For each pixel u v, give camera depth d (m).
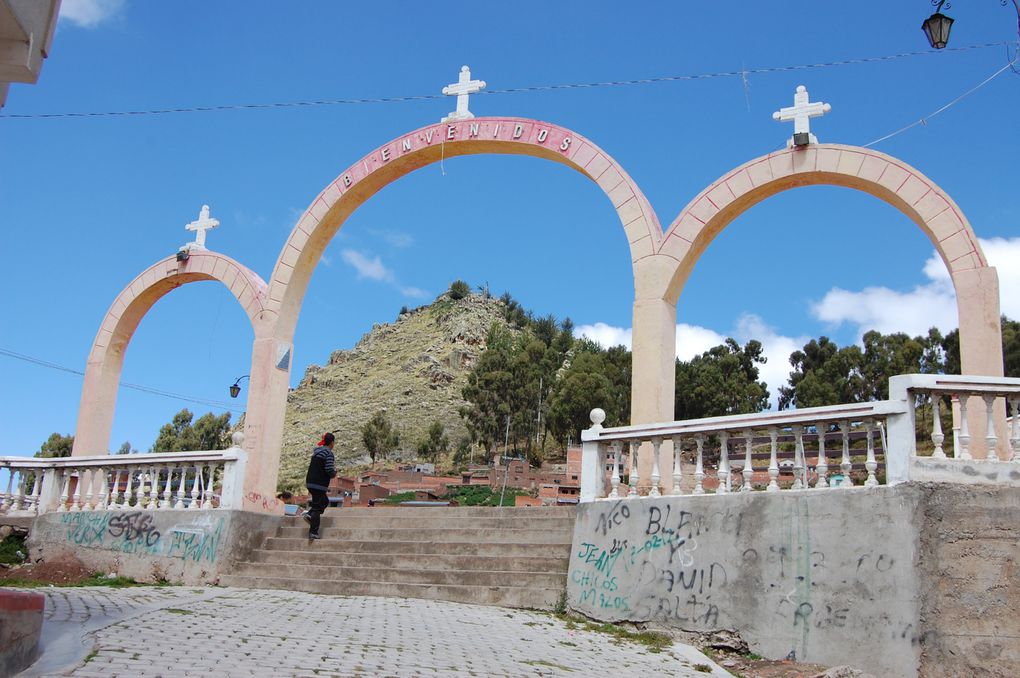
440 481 41.53
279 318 17.08
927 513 8.55
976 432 10.84
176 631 8.11
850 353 44.59
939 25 10.82
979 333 11.29
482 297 130.88
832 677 8.38
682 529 10.34
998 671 8.06
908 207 12.26
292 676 6.46
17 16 6.54
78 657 6.71
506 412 59.84
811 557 9.23
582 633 9.88
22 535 15.91
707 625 9.75
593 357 56.03
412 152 16.48
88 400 18.66
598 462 11.62
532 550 12.19
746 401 47.31
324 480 14.41
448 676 6.93
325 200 17.27
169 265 18.73
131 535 14.90
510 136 15.66
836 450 23.23
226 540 13.96
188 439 52.34
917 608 8.31
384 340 129.62
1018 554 8.43
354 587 12.30
